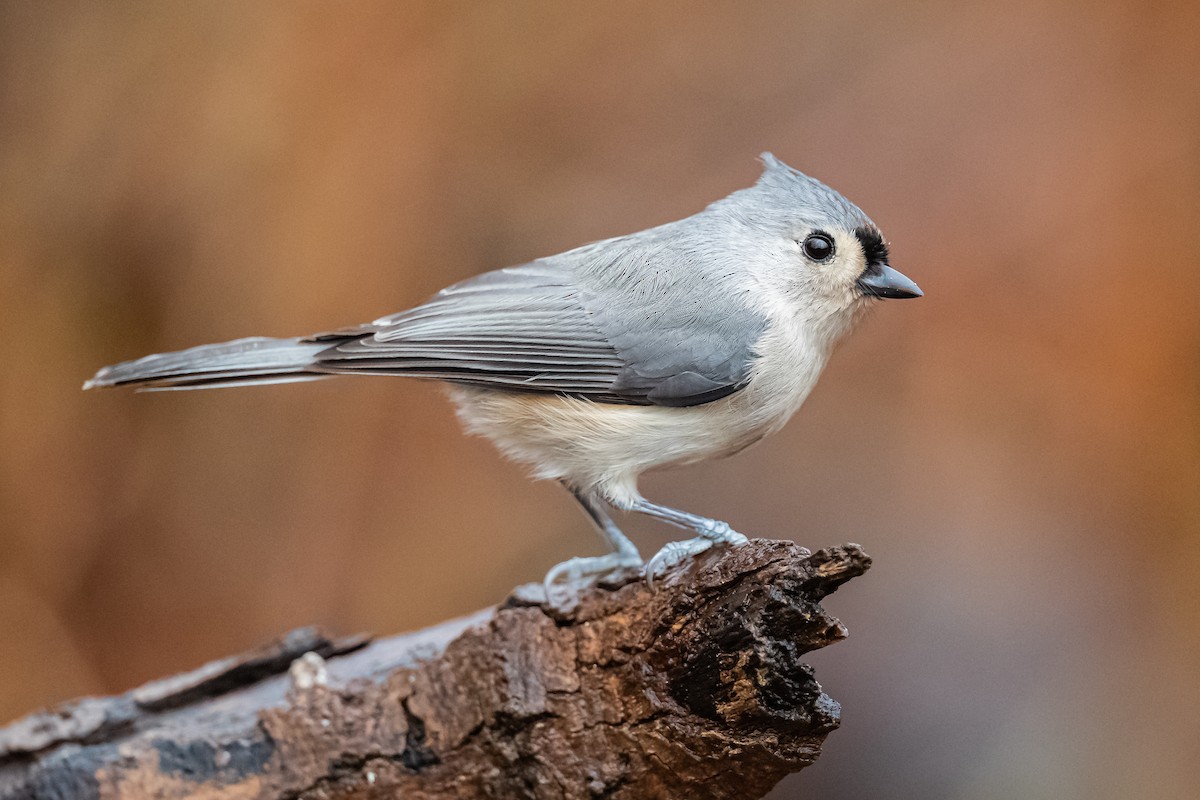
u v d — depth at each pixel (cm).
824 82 1309
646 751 577
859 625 1145
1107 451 1188
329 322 1225
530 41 1277
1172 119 1246
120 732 642
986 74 1288
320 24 1223
